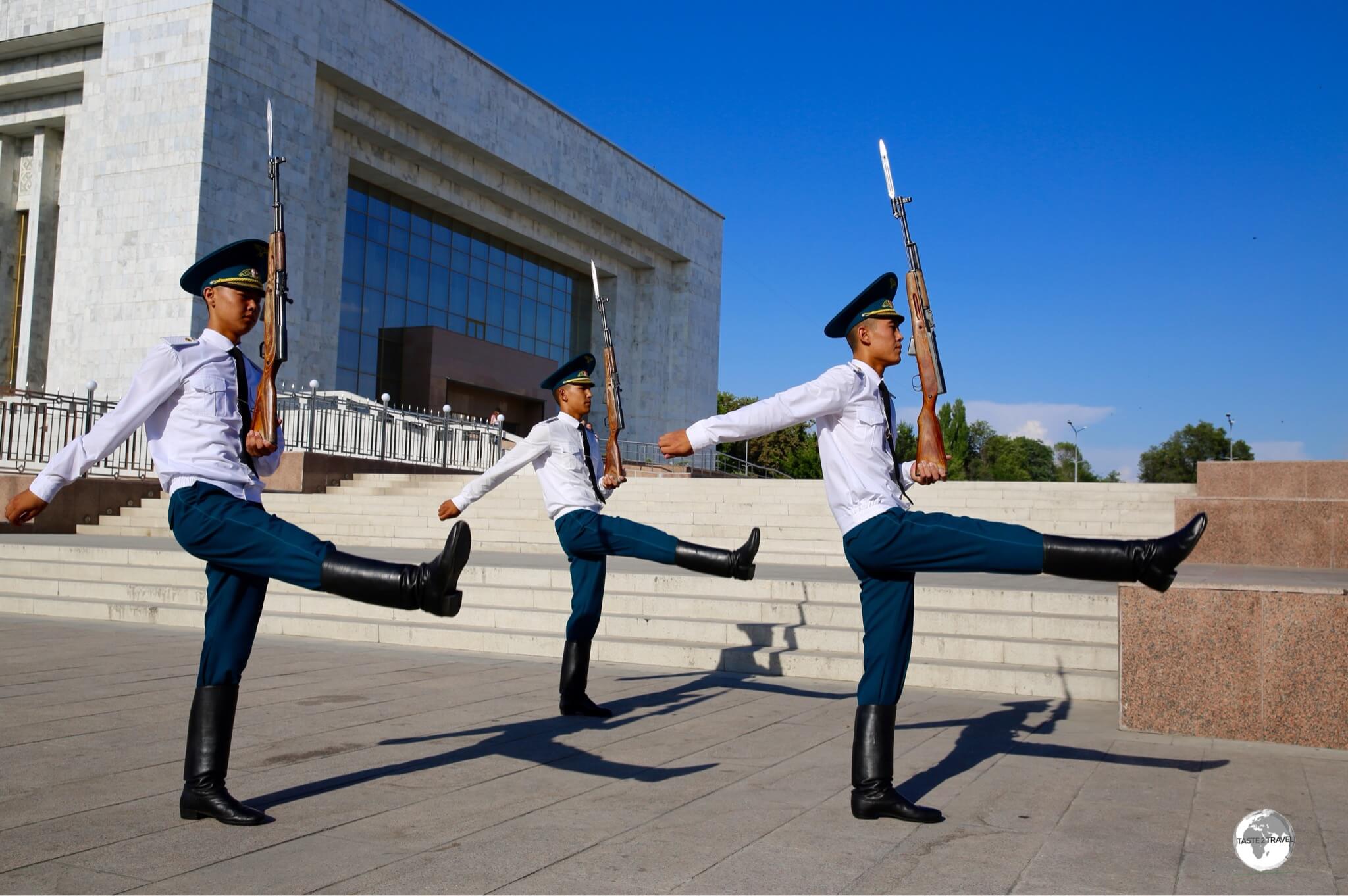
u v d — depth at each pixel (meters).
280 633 9.46
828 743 5.32
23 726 5.43
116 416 3.79
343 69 29.94
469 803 4.12
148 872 3.26
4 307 30.31
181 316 25.55
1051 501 16.75
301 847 3.54
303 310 29.22
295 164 28.27
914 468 4.20
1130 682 5.72
